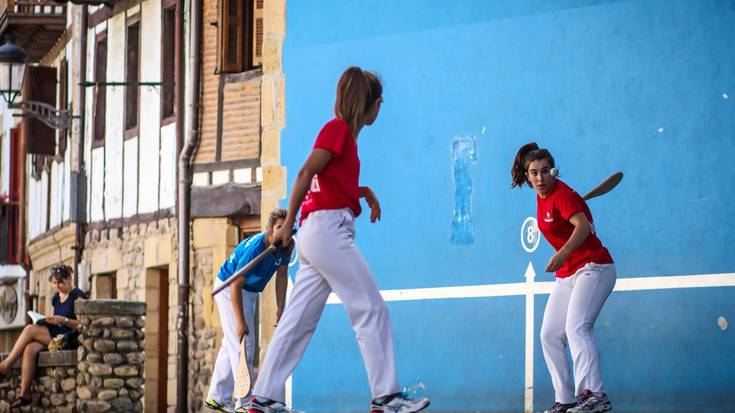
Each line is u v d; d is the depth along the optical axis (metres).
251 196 27.20
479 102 17.56
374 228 18.75
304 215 11.74
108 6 34.56
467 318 17.48
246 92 27.55
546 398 16.48
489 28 17.52
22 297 48.72
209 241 28.08
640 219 15.65
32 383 22.23
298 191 11.46
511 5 17.25
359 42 19.19
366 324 11.57
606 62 16.14
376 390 11.52
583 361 14.04
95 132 35.47
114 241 33.47
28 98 40.00
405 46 18.56
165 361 31.12
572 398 14.61
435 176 18.05
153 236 30.81
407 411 11.44
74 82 37.66
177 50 29.58
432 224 18.03
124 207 32.94
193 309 28.39
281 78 20.30
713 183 15.03
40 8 40.41
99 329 21.25
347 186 11.63
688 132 15.29
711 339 14.95
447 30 18.03
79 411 21.36
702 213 15.09
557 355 14.63
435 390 17.78
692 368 15.09
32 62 44.81
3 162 51.22
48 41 41.50
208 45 28.58
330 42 19.59
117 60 34.12
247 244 16.02
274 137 20.36
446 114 17.97
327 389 19.05
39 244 41.88
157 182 30.97
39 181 44.50
